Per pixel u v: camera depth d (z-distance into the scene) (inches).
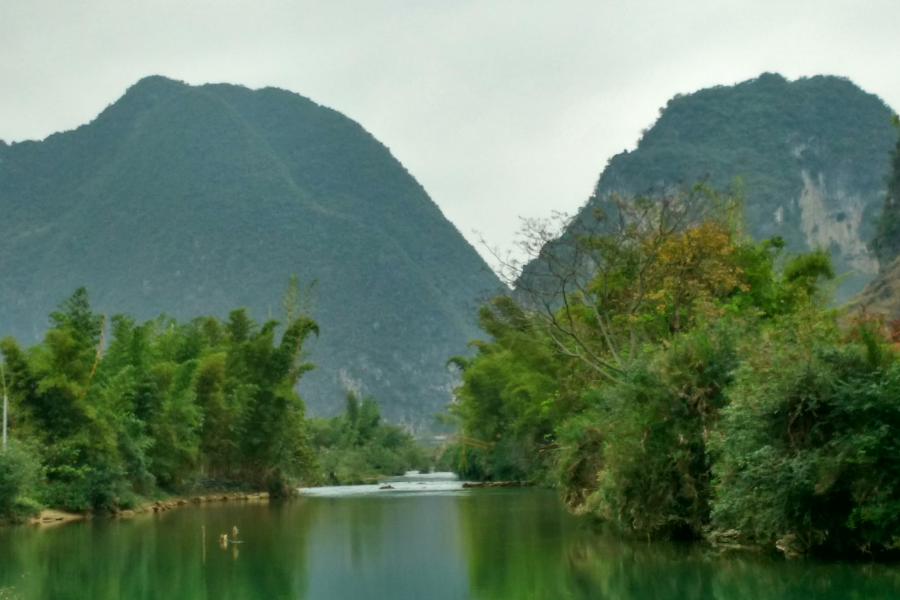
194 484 2358.5
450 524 1438.2
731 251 1445.6
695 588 766.5
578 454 1547.7
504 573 885.8
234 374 2518.5
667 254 1413.6
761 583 773.9
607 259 1494.8
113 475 1760.6
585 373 1724.9
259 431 2549.2
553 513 1627.7
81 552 1103.6
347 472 4160.9
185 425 2161.7
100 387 1859.0
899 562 848.3
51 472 1697.8
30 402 1723.7
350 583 844.0
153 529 1425.9
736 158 7864.2
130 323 2081.7
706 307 1242.6
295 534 1309.1
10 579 887.7
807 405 848.3
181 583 856.3
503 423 3070.9
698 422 1034.1
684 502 1062.4
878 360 849.5
